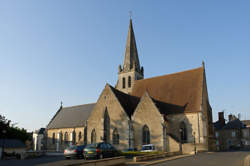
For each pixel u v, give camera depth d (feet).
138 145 135.54
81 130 196.85
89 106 214.28
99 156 85.51
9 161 97.60
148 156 88.84
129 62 229.86
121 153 100.22
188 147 124.16
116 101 148.66
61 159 98.99
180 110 144.15
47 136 220.84
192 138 135.74
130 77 225.15
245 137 257.55
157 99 162.50
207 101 163.22
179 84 162.61
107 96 153.89
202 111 138.72
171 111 146.82
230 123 271.28
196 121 136.67
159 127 131.03
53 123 225.35
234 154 112.57
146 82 182.29
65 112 230.48
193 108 140.77
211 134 157.17
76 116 212.84
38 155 134.10
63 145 205.98
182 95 153.58
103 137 145.18
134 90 183.83
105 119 149.59
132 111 151.23
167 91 163.43
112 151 92.48
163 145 127.34
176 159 90.12
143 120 136.98
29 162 89.15
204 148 131.75
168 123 138.00
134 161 81.76
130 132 138.21
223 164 71.92
